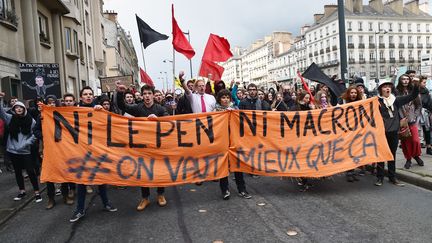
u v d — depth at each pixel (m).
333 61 81.12
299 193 6.25
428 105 7.55
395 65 84.56
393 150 6.71
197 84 6.98
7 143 6.46
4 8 12.77
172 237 4.52
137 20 8.62
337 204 5.54
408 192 6.02
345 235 4.34
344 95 7.08
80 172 5.54
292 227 4.67
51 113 5.59
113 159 5.66
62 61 19.66
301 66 96.06
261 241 4.27
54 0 17.59
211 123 6.02
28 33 14.94
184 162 5.91
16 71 13.41
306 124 6.40
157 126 5.85
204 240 4.38
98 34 31.73
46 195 6.94
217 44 8.79
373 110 6.62
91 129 5.66
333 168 6.34
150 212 5.57
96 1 31.62
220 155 6.03
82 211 5.39
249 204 5.73
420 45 86.69
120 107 6.15
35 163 6.84
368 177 7.25
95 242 4.47
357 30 81.06
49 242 4.54
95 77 30.81
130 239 4.51
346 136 6.49
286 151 6.31
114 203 6.18
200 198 6.21
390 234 4.31
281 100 9.71
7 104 10.36
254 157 6.20
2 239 4.71
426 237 4.19
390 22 83.50
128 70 66.25
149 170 5.74
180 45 7.96
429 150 8.56
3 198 6.66
